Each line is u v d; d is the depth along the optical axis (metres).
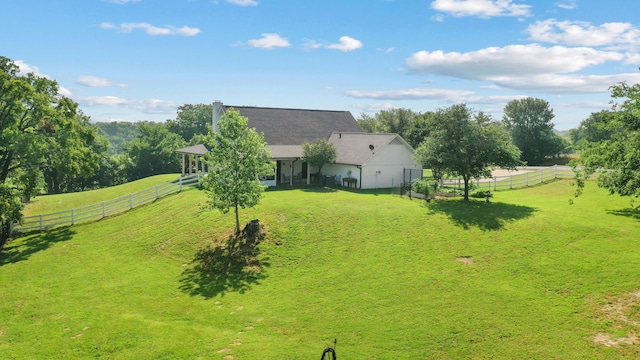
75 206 42.91
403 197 33.69
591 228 22.64
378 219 26.92
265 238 25.52
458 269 20.23
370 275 20.59
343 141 45.91
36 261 26.92
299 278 21.17
